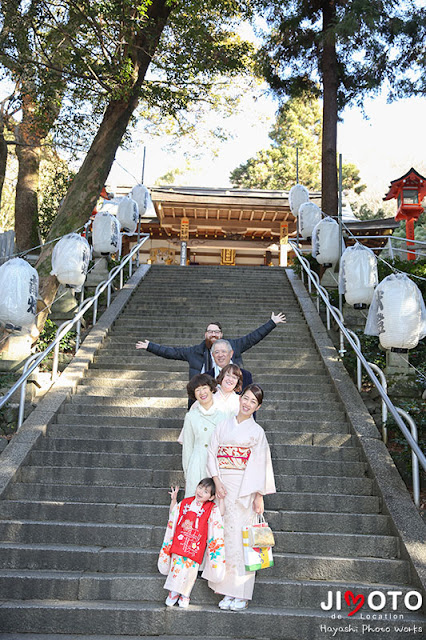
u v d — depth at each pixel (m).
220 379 4.28
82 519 4.54
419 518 4.41
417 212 12.03
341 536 4.30
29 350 6.84
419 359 7.75
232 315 9.88
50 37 9.84
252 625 3.61
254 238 21.56
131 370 7.37
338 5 12.78
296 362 7.69
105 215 10.44
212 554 3.70
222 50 10.17
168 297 10.98
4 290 6.32
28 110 12.03
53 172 17.12
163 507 4.55
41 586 3.82
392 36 12.69
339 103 13.98
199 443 4.12
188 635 3.59
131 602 3.77
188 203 18.62
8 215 23.44
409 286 6.07
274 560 4.08
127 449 5.47
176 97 10.05
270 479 3.90
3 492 4.74
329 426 5.92
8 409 6.14
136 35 9.27
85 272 7.65
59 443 5.52
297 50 13.70
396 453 5.40
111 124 9.29
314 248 10.05
